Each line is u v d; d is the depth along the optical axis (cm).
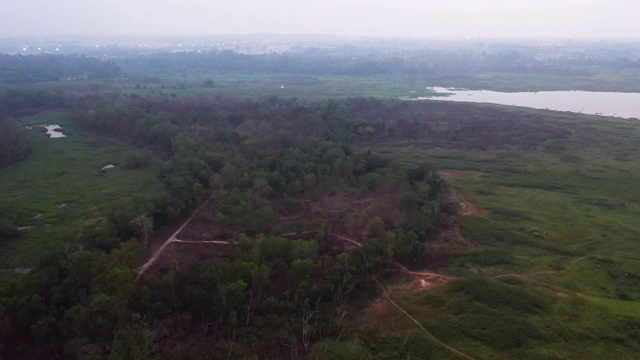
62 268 4162
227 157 7481
